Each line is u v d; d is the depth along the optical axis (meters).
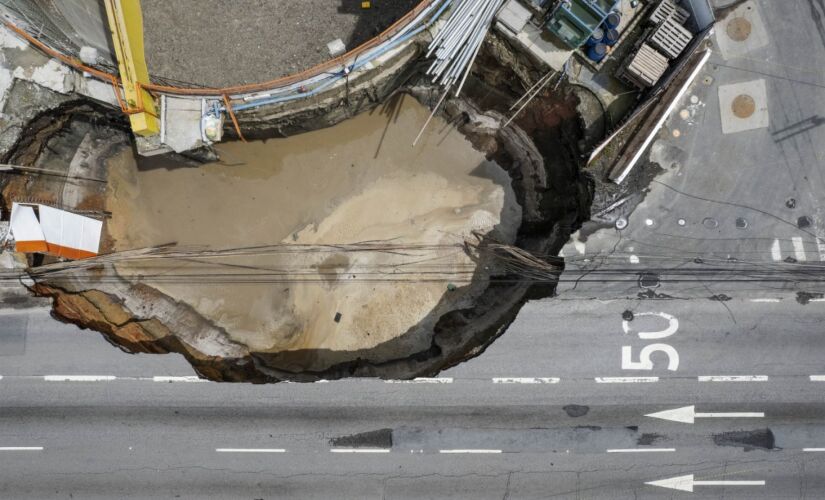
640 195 16.02
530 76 15.95
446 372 15.95
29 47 15.42
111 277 17.11
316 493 15.78
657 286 15.88
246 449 15.84
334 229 17.48
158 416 15.90
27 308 16.06
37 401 15.95
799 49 16.11
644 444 15.79
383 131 17.52
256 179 17.67
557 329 15.94
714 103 16.12
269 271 17.55
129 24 14.34
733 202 16.03
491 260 17.17
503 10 15.07
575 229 16.06
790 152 16.09
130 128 16.78
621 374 15.88
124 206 17.45
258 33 16.30
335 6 16.28
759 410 15.84
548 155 17.03
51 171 16.77
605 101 15.86
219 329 17.25
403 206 17.50
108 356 16.06
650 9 15.74
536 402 15.84
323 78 15.56
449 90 16.75
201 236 17.52
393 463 15.78
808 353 15.88
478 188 17.55
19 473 15.79
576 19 14.45
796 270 15.90
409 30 15.30
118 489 15.80
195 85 16.28
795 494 15.80
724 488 15.83
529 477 15.76
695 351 15.91
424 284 17.38
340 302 17.39
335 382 15.99
